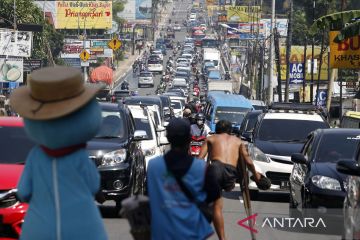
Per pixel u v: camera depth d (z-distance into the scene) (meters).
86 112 15.66
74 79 15.47
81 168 15.77
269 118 48.62
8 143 29.27
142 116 47.66
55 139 15.53
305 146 38.69
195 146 56.34
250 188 43.62
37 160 15.91
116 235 31.02
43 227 15.61
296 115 48.94
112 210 37.72
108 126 37.38
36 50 156.25
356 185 21.95
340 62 81.81
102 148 35.31
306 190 33.25
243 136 50.12
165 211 16.62
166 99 100.00
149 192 16.83
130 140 37.06
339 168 22.45
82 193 15.73
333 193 32.44
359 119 74.25
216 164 28.20
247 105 84.62
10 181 26.14
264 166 44.34
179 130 16.91
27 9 154.62
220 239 26.31
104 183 34.84
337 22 58.25
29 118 15.38
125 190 35.09
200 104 122.06
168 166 16.70
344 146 35.84
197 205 16.72
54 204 15.64
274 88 175.38
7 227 25.80
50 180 15.69
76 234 15.59
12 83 127.69
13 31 119.81
